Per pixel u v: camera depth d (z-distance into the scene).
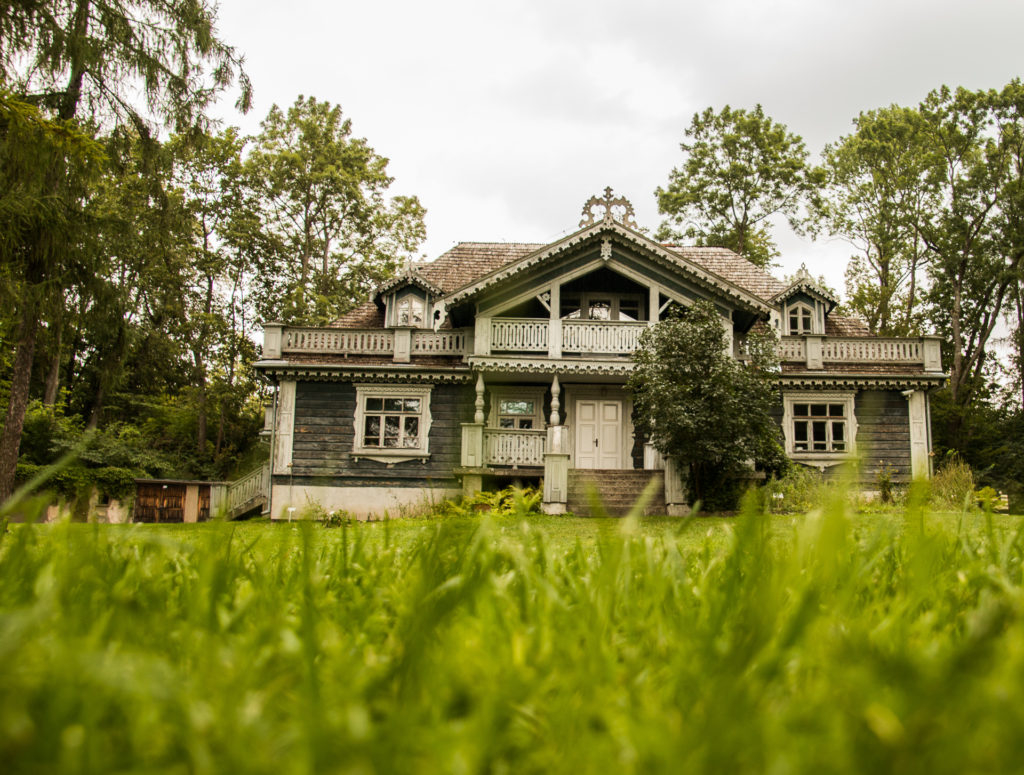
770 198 36.22
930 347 20.23
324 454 19.73
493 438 18.27
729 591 0.98
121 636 0.86
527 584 1.20
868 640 0.81
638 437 20.47
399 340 20.48
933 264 34.53
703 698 0.63
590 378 19.75
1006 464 30.14
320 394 20.02
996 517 6.23
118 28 15.05
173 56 15.76
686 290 19.17
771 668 0.64
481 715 0.57
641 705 0.70
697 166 36.66
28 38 13.83
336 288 35.66
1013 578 1.56
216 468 32.41
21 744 0.48
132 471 26.89
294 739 0.52
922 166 33.25
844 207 35.84
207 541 1.03
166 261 31.39
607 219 19.02
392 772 0.49
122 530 1.48
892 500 15.74
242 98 16.52
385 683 0.73
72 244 14.31
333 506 19.36
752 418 15.28
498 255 24.80
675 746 0.50
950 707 0.49
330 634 0.89
